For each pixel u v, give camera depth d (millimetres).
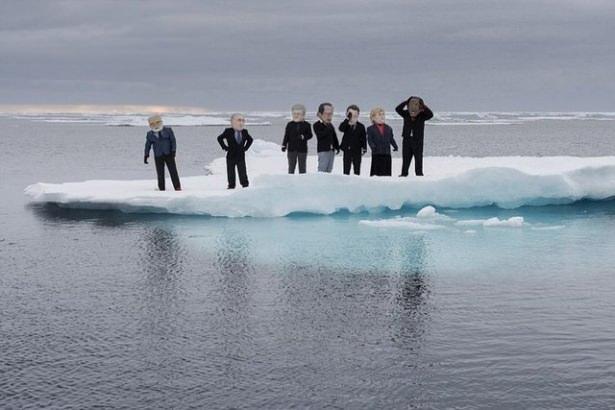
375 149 17656
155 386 6996
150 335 8344
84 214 16750
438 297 9727
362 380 7070
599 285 10273
